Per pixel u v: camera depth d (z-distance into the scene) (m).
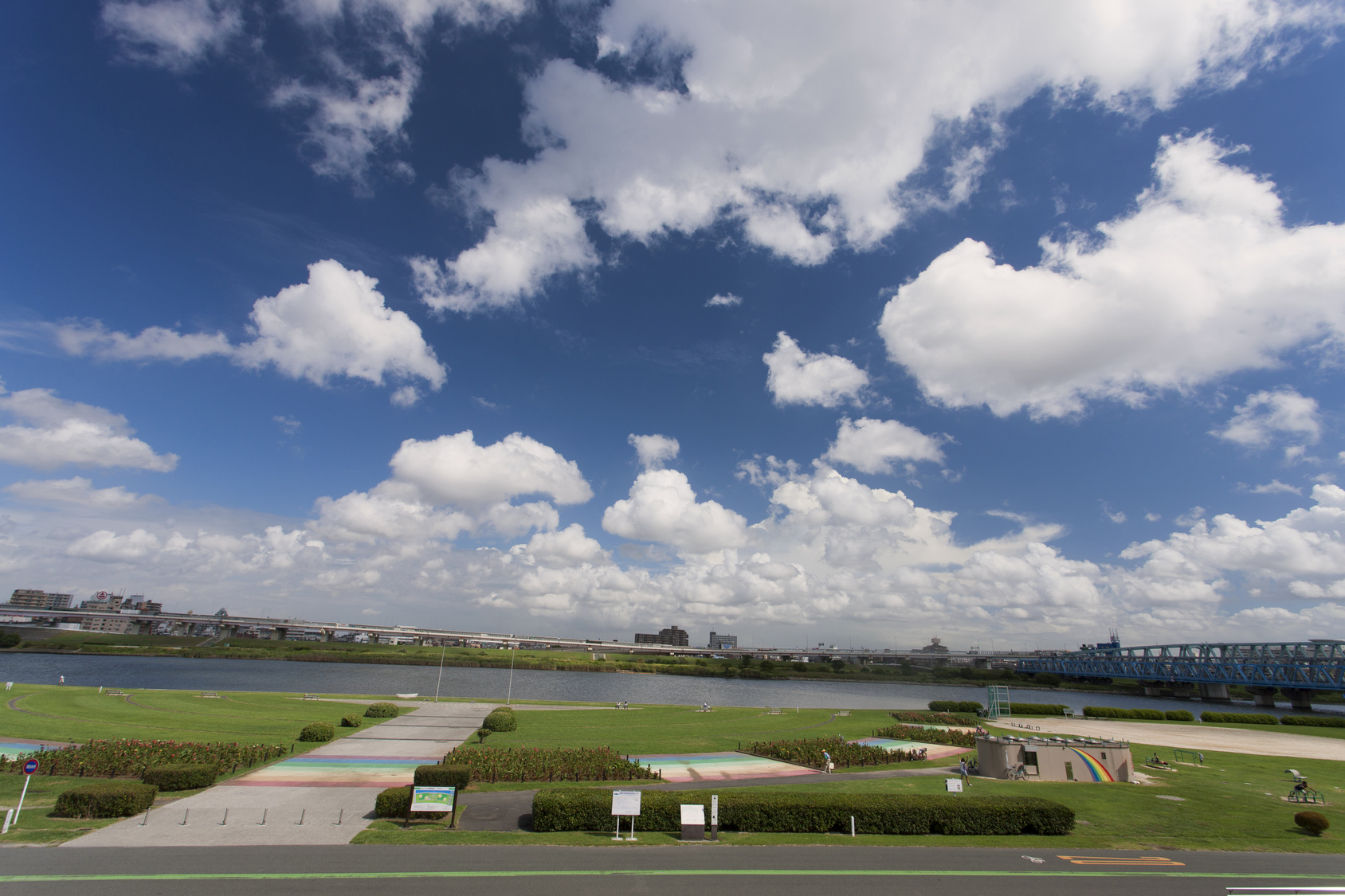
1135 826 31.42
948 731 66.44
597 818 27.70
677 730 66.69
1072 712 102.75
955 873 23.19
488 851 24.25
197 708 69.25
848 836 27.41
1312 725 95.44
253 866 21.89
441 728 62.22
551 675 193.25
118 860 21.95
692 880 21.67
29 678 113.25
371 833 26.23
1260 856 26.75
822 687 192.25
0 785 32.62
